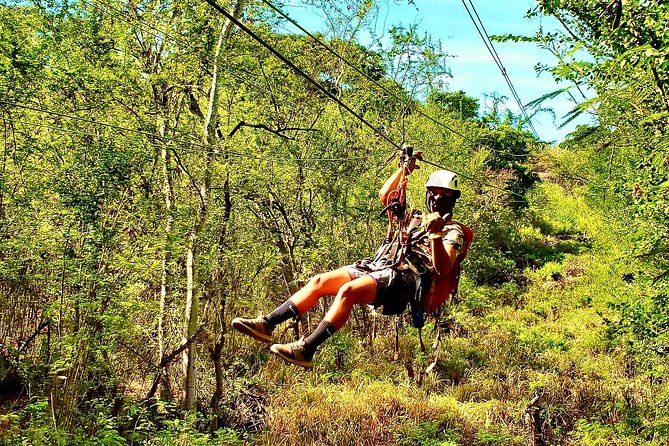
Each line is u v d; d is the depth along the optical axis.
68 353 10.20
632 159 10.95
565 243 32.31
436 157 21.77
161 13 11.93
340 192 16.89
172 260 11.86
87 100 11.98
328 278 4.47
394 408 13.45
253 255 13.39
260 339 4.26
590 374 15.84
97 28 12.27
